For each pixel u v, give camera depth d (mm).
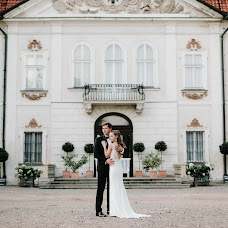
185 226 8562
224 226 8609
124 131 23391
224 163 23391
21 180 21297
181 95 23688
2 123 23531
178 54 23859
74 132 23297
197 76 23938
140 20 23797
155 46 23875
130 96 23234
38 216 10102
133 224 8711
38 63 23812
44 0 23688
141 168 23078
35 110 23469
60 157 23156
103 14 23703
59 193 17438
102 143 10109
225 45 24031
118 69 23828
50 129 23359
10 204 13039
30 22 23812
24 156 23391
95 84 23438
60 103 23438
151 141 23344
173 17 23719
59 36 23797
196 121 23578
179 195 16359
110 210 10039
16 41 23766
